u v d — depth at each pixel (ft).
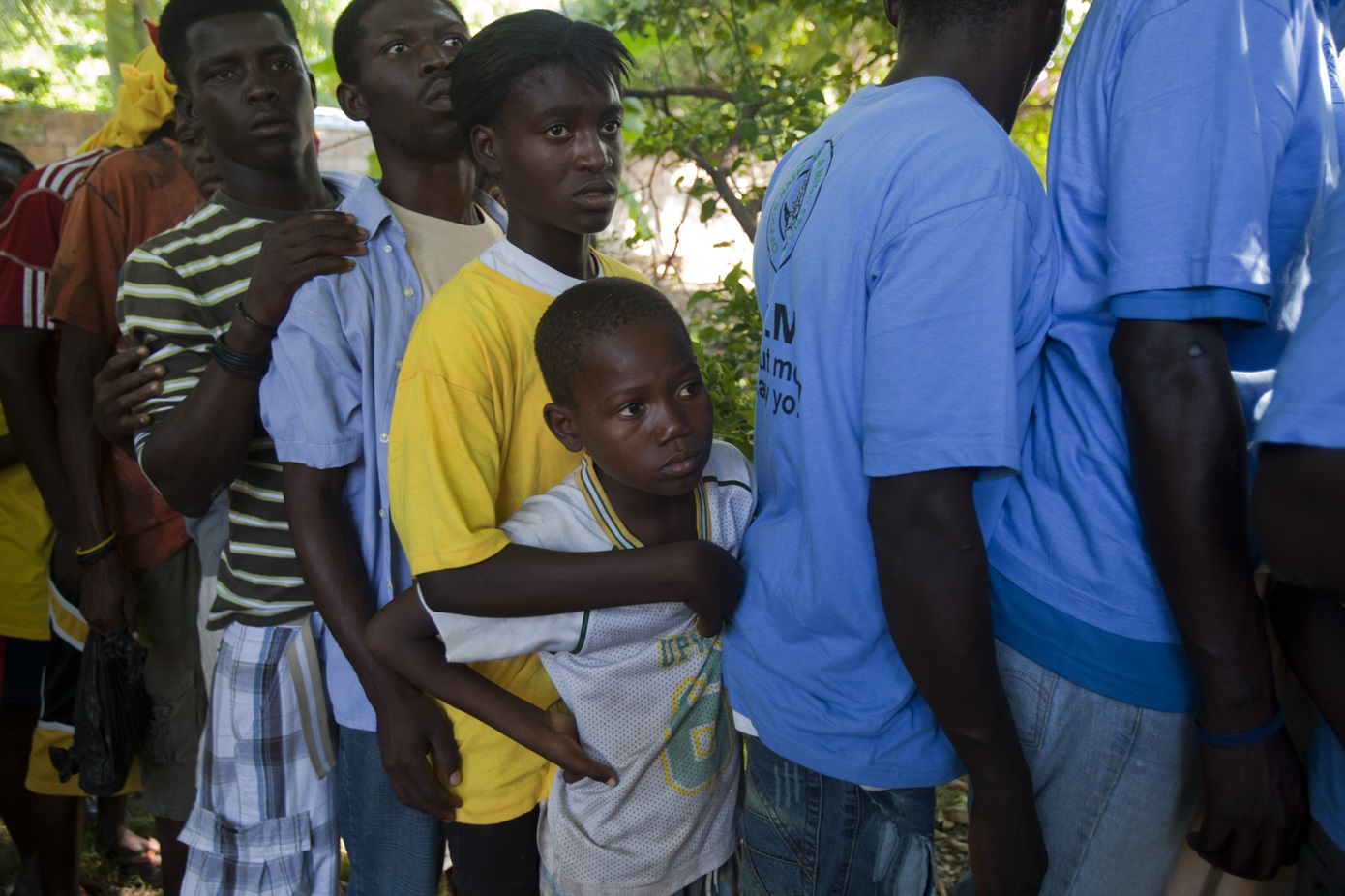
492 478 4.63
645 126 10.85
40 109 22.50
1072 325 3.96
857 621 4.07
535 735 4.62
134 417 5.79
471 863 5.28
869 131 3.84
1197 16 3.47
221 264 5.90
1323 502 2.79
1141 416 3.58
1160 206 3.47
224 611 5.79
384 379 5.23
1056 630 4.16
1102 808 4.26
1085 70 3.90
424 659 4.68
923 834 4.42
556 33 4.75
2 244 7.06
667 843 4.83
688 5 10.57
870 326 3.66
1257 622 3.66
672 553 4.31
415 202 5.95
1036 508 4.19
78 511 6.66
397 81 5.63
